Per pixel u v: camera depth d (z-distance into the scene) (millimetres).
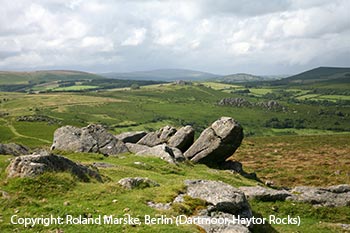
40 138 158000
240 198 23891
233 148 52094
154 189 25547
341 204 33594
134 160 43219
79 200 21516
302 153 98625
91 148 50000
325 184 59062
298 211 31781
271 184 48375
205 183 26719
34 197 21031
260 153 102562
